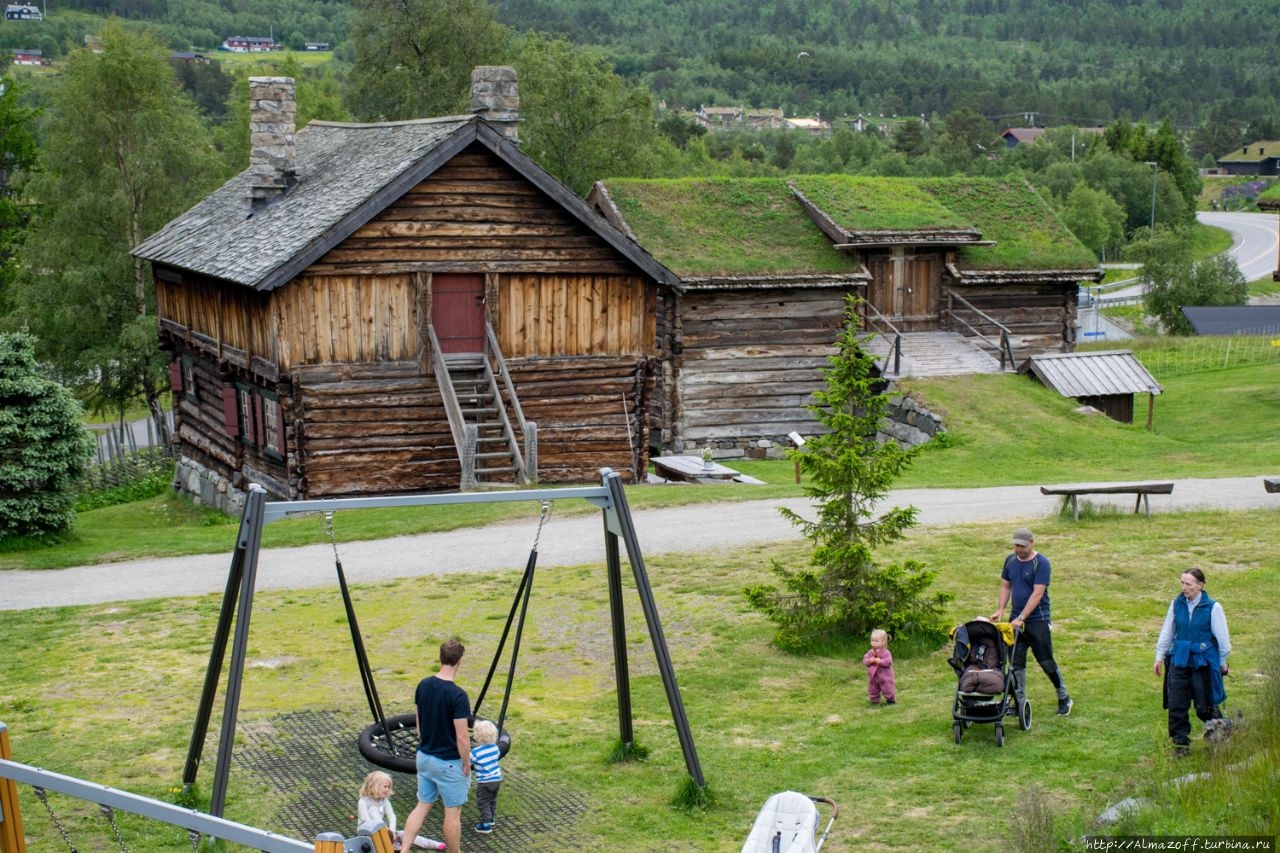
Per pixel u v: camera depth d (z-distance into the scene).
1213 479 24.98
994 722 11.68
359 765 11.88
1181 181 152.88
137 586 19.61
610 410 28.12
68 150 44.62
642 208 35.53
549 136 60.09
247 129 56.59
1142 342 49.59
